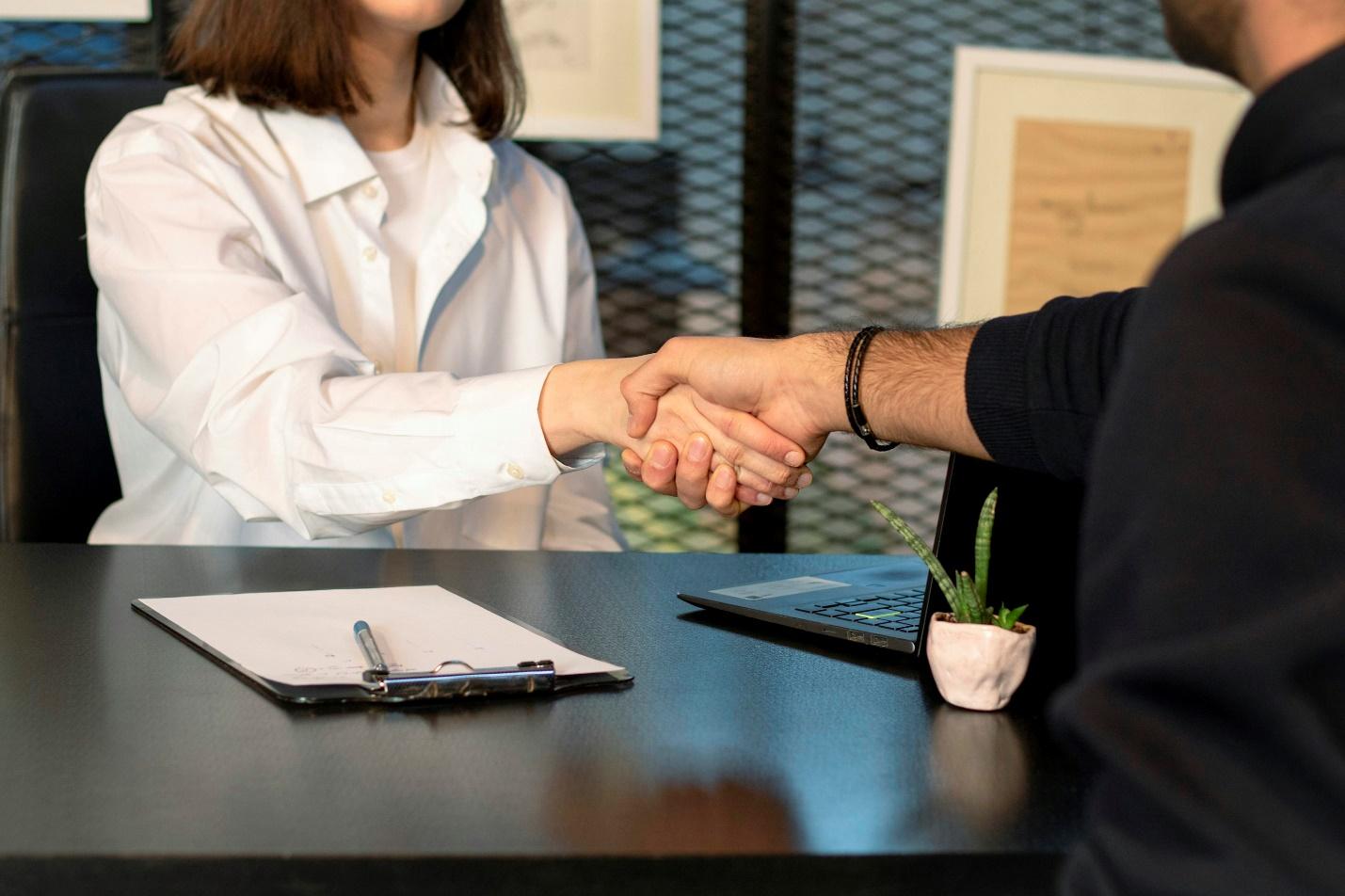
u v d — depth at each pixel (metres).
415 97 1.59
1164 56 2.50
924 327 0.98
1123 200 2.37
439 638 0.79
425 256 1.51
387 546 1.42
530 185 1.71
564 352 1.69
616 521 1.70
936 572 0.73
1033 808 0.54
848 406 0.94
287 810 0.51
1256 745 0.35
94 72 1.49
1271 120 0.40
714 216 2.37
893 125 2.41
